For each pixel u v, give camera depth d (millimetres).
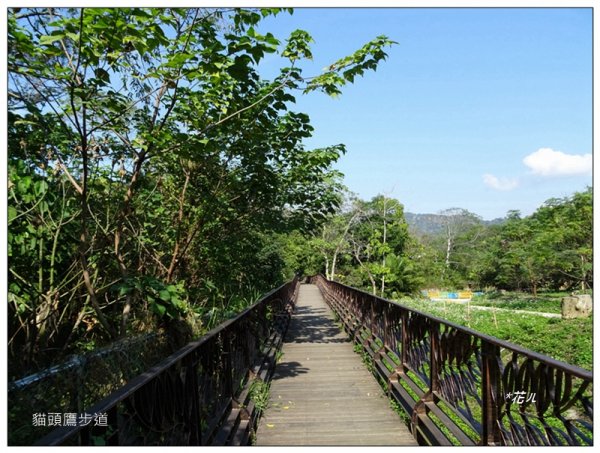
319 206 7461
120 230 4543
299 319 13977
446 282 43969
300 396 5430
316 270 43812
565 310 14859
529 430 2189
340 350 8398
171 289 3650
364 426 4383
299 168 6727
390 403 5020
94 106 3727
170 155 5430
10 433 1994
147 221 5680
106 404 1534
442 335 3621
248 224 7180
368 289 33219
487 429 2568
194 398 2686
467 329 2949
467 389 2992
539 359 2039
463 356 3086
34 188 3387
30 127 3904
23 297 3582
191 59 3631
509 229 34781
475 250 49500
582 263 23016
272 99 4406
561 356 11055
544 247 24516
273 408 4965
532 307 23109
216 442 3111
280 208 7359
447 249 51125
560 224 25156
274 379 6270
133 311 4590
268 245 14820
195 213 6027
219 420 3320
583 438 1795
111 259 4902
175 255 5516
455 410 3203
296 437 4105
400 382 5043
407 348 4906
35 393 2117
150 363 3154
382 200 33031
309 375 6484
